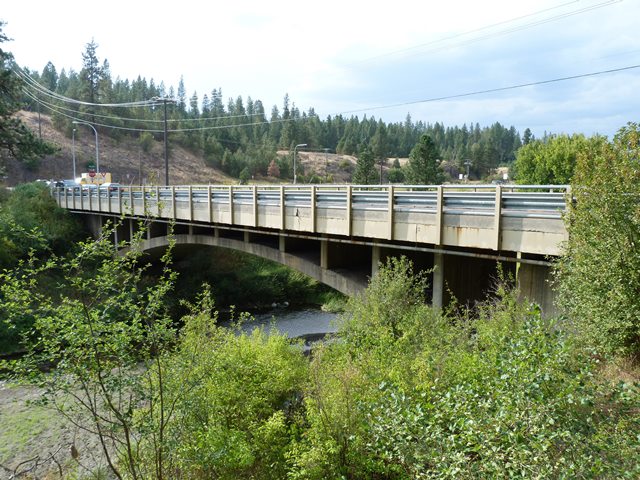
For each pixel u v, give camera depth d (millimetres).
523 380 4684
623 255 7414
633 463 4145
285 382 9047
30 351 5547
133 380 5805
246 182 70000
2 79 31266
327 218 14234
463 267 12500
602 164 7676
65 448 11773
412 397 6781
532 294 10086
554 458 4395
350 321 11422
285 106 137000
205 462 7070
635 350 7703
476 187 10328
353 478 6617
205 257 36156
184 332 8492
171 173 82125
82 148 80375
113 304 5816
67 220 37188
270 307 32938
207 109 138000
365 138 125000
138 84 129000
